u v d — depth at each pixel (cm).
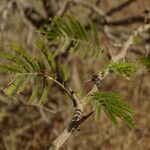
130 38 257
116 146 620
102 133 584
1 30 565
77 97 142
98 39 227
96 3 632
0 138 586
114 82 621
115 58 217
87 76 568
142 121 636
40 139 609
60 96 594
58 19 225
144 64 196
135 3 691
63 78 142
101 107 135
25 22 573
